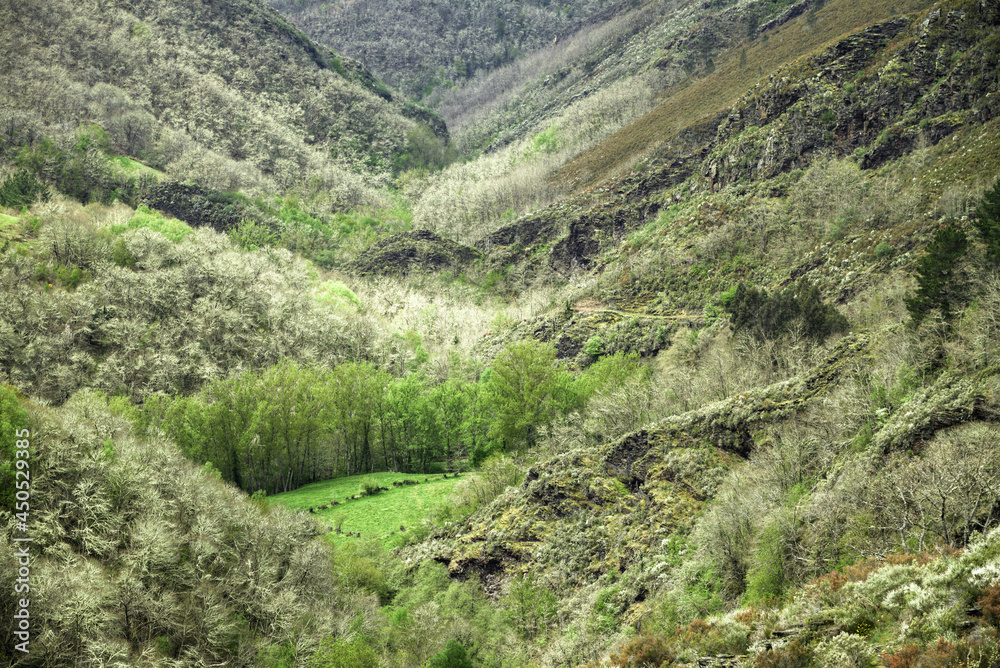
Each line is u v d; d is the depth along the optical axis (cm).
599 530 5850
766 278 10931
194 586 5422
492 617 5709
